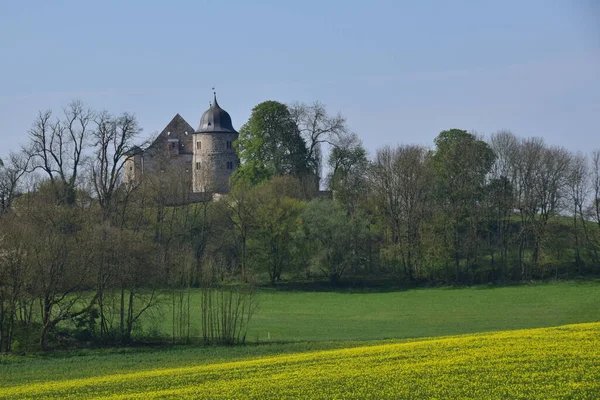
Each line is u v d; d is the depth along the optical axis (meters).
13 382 52.19
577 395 36.44
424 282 111.06
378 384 40.69
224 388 42.50
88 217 84.19
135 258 71.56
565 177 111.94
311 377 43.47
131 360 60.53
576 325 56.44
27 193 100.56
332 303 98.31
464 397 37.25
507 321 79.94
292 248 111.31
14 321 68.00
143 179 110.56
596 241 110.50
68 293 70.19
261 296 103.25
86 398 43.09
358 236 110.12
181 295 73.25
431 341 53.62
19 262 66.38
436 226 110.44
